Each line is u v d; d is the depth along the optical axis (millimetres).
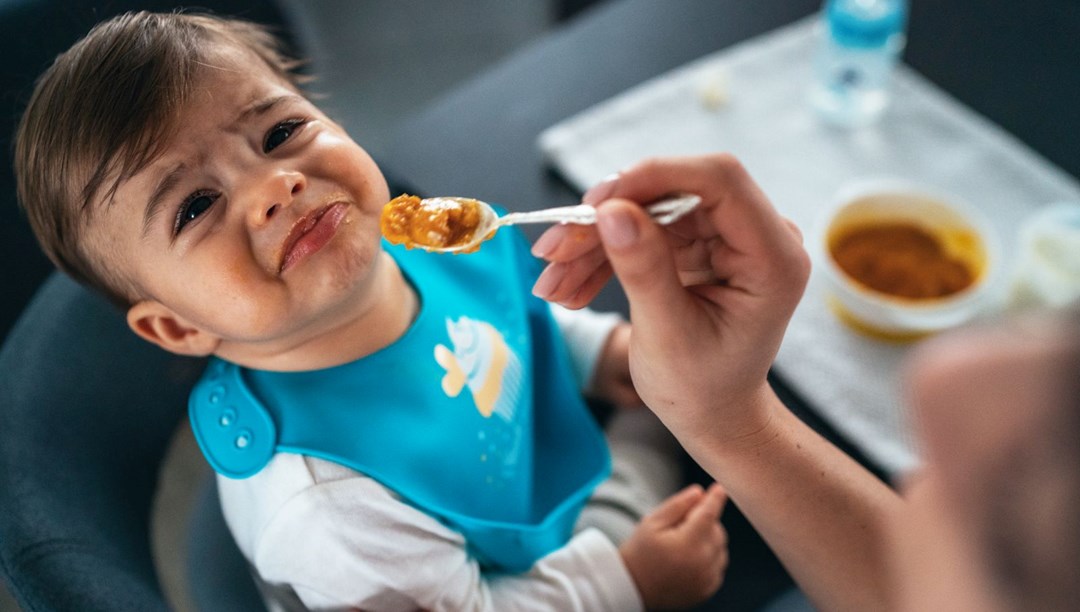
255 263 613
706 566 789
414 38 1824
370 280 685
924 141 974
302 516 650
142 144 591
